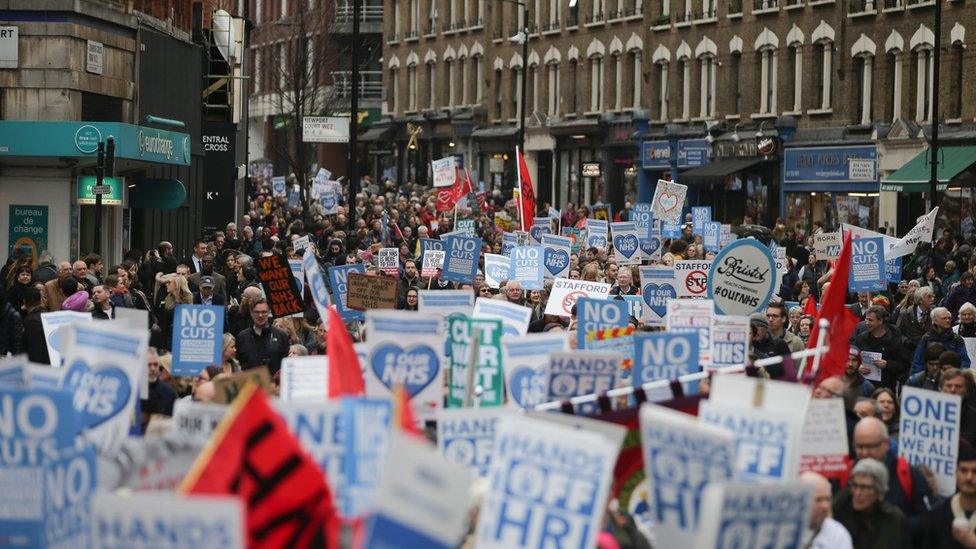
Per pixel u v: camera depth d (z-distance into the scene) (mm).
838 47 53750
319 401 7855
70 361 8664
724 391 7969
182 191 35938
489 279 25188
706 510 6453
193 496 5910
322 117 47781
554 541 6512
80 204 31172
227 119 47438
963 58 47688
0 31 30781
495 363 11258
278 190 63219
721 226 36062
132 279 22922
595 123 66938
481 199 54688
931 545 10375
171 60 37656
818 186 54500
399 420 6688
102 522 5598
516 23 74062
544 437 6578
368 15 90000
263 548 6344
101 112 32719
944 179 44875
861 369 16750
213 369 13555
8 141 29391
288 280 18578
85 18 31578
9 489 6926
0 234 30844
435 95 81562
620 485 8711
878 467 9656
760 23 57875
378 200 49094
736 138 57719
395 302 19203
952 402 11617
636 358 10250
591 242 34500
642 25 64688
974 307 19438
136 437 9141
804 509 6598
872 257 23172
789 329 19547
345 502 6758
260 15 94438
